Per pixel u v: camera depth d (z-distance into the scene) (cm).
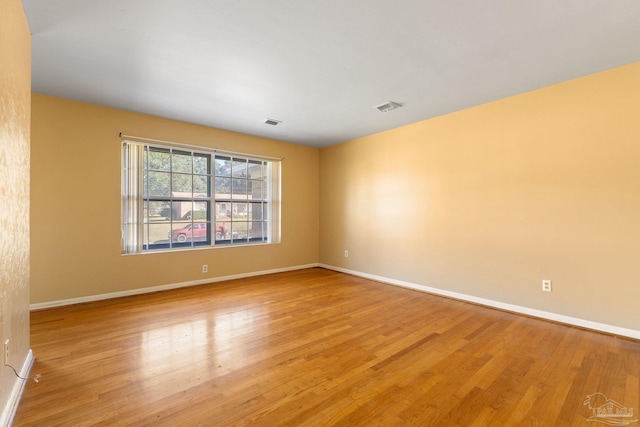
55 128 335
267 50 240
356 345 247
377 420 157
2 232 146
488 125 350
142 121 392
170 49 238
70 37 219
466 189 371
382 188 475
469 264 368
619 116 263
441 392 182
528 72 276
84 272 353
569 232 291
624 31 212
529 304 318
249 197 505
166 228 418
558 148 298
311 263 588
